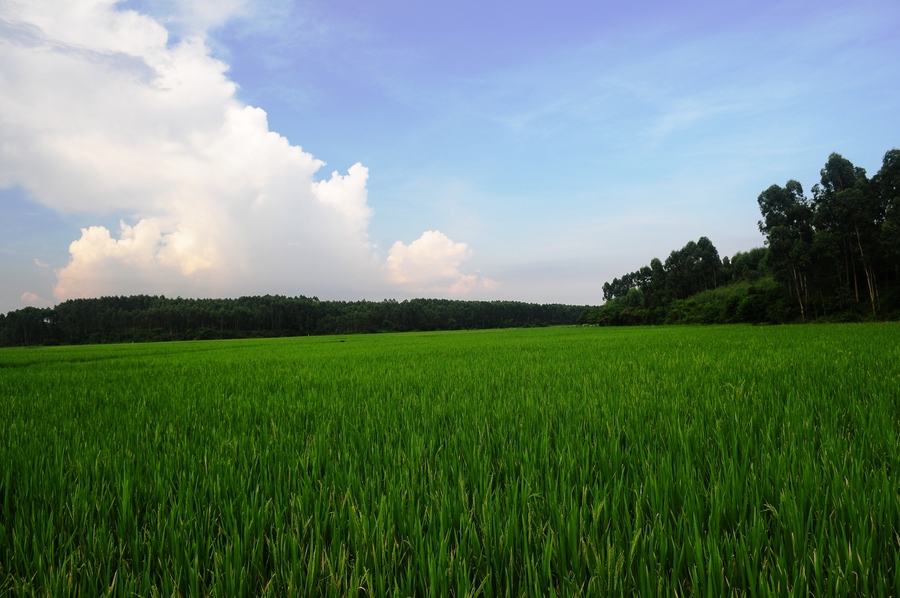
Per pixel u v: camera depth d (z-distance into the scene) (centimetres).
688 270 8744
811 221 4678
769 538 194
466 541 199
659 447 330
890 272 4578
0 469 320
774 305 4934
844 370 673
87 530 222
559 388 642
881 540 185
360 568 179
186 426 466
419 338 4519
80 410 599
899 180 4144
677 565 169
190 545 203
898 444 291
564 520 206
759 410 426
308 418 502
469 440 355
